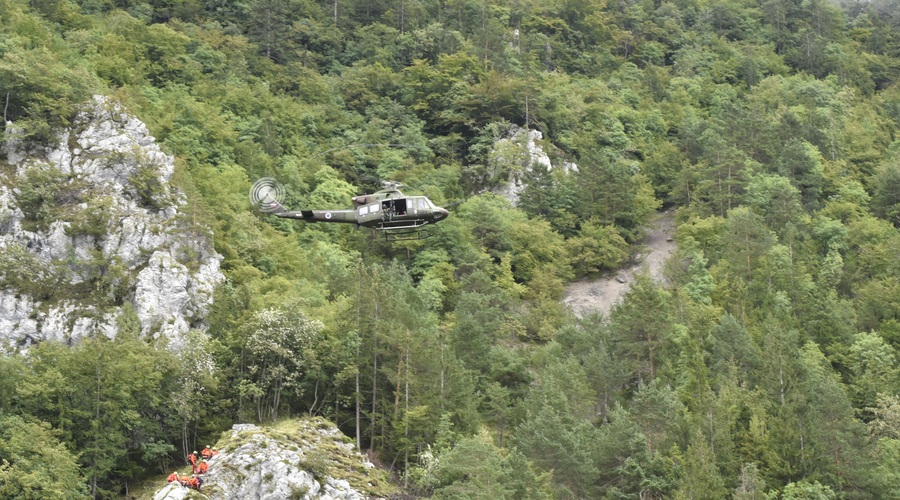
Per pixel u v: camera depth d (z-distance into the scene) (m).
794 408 84.88
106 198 91.50
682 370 92.31
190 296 88.19
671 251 129.75
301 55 158.00
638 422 82.88
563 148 148.62
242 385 81.19
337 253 109.19
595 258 124.62
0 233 88.12
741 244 115.50
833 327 105.75
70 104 98.81
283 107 136.25
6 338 82.56
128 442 78.25
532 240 123.81
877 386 95.88
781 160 140.12
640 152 154.25
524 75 160.12
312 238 112.81
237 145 121.75
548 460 76.19
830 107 174.00
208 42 147.88
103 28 136.50
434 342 85.19
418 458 80.44
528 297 116.31
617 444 77.25
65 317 84.25
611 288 122.62
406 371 83.38
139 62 130.62
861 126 166.50
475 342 92.62
